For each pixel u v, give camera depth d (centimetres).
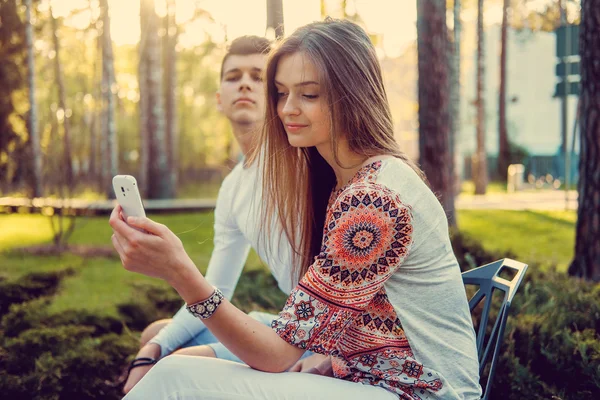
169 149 2069
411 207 164
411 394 166
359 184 165
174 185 2072
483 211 1349
